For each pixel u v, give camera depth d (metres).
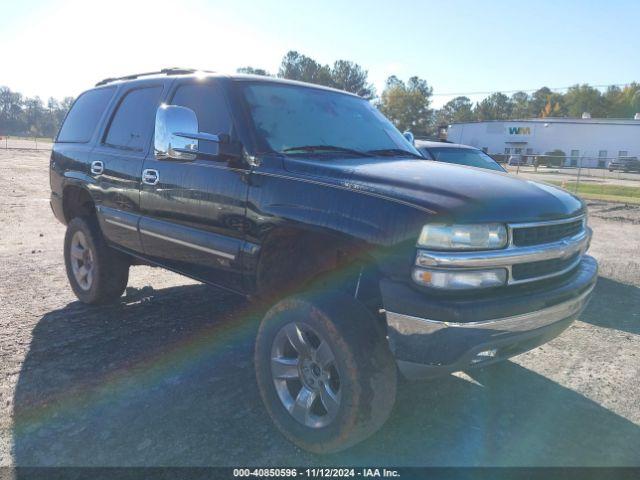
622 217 14.29
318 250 3.23
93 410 3.30
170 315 5.03
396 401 3.58
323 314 2.73
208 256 3.63
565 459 2.97
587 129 57.44
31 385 3.58
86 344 4.29
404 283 2.57
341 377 2.69
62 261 7.09
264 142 3.39
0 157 30.67
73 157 5.18
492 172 3.45
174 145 3.29
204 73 4.01
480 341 2.51
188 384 3.68
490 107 121.62
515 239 2.68
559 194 3.19
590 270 3.30
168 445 2.96
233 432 3.12
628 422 3.39
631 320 5.39
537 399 3.67
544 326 2.81
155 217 4.08
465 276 2.53
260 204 3.20
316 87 4.25
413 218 2.56
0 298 5.40
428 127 88.75
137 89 4.68
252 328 4.75
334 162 3.28
